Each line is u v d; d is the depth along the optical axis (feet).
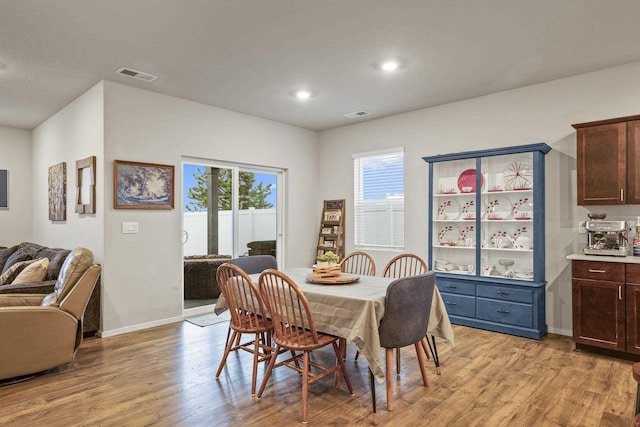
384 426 7.28
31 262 13.32
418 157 16.51
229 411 7.88
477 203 14.06
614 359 10.65
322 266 10.10
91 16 8.80
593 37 9.95
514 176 13.78
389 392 7.92
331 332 8.22
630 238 11.75
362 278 10.50
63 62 11.44
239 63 11.56
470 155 14.03
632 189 11.07
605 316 10.81
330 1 8.22
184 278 16.16
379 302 7.86
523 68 12.02
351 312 7.95
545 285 13.17
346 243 19.13
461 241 14.96
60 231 16.17
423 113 16.34
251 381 9.35
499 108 14.29
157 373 9.80
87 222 13.78
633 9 8.56
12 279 12.95
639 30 9.55
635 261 10.28
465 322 13.92
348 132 19.11
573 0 8.20
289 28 9.43
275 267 12.76
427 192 16.24
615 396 8.45
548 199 13.24
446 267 14.97
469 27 9.39
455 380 9.30
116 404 8.17
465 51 10.76
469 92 14.25
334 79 12.88
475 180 14.38
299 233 19.44
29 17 8.82
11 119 18.11
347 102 15.39
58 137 16.65
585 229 12.44
